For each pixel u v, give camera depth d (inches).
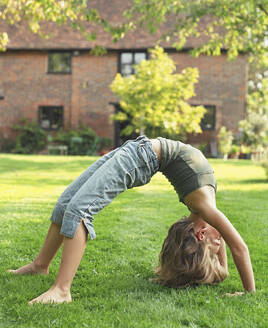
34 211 185.5
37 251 126.8
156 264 116.8
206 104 762.2
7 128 820.6
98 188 90.7
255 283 101.5
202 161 98.5
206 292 93.0
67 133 788.6
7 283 97.4
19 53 813.9
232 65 754.2
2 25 815.7
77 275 107.6
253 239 144.3
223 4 378.3
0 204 201.0
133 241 140.4
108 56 789.2
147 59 777.6
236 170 411.8
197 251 93.6
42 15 371.2
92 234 89.4
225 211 195.0
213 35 458.0
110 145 784.3
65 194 98.3
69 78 803.4
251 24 392.5
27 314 79.6
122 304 86.3
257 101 1053.8
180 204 211.5
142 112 603.8
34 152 801.6
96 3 812.6
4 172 359.3
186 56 763.4
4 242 134.9
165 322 77.9
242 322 77.9
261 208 204.7
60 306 83.6
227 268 113.1
